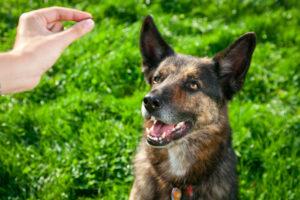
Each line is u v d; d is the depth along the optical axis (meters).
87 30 0.38
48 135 1.07
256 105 1.17
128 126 1.10
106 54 1.37
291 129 1.11
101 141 1.04
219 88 0.81
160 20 1.54
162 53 0.86
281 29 1.58
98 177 0.97
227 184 0.81
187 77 0.78
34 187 0.94
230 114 1.14
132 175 0.95
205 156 0.79
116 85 1.26
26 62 0.34
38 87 1.23
